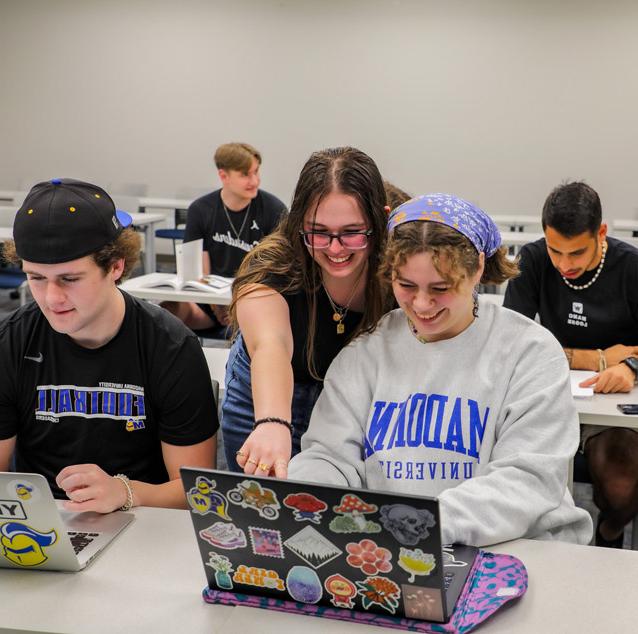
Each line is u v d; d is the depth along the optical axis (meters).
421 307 1.26
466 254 1.25
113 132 8.12
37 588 1.14
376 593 1.02
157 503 1.44
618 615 1.04
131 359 1.52
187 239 4.32
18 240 1.33
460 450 1.34
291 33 7.57
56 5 7.97
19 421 1.55
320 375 1.63
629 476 2.15
